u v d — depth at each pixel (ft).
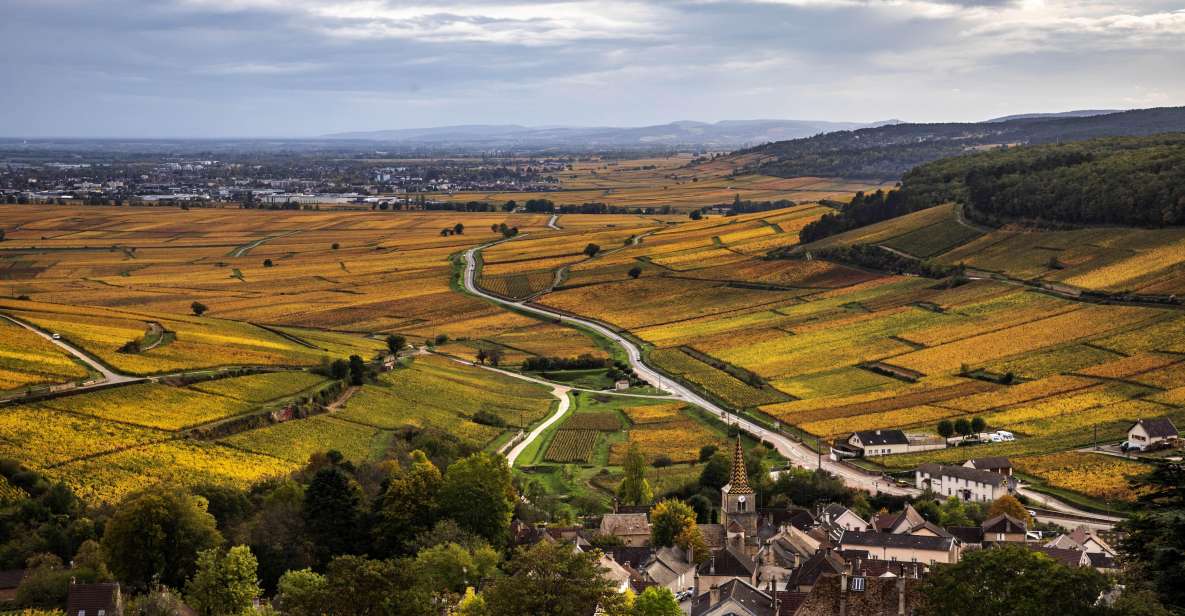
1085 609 310.65
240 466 652.89
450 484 541.34
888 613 341.41
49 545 484.74
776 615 381.19
